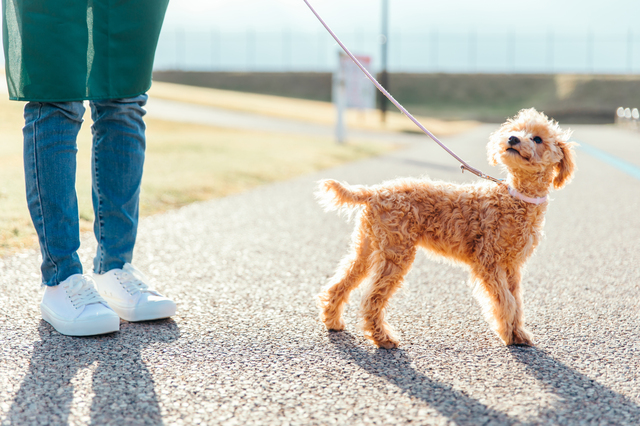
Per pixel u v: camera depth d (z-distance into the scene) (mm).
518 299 3102
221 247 5230
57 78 2842
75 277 2961
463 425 2109
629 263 4797
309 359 2727
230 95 39688
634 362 2742
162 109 24359
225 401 2258
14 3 2836
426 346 2949
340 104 17641
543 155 3012
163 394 2299
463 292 3965
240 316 3342
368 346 2941
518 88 59188
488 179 3244
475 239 3086
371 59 20109
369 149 16297
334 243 5555
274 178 10023
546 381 2516
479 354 2840
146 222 6238
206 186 8508
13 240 4723
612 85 55031
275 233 5961
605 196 8719
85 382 2377
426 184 3168
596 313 3504
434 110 53500
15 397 2225
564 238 5824
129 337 2920
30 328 2965
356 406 2244
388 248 3047
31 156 2908
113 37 3029
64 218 2959
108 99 3100
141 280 3260
